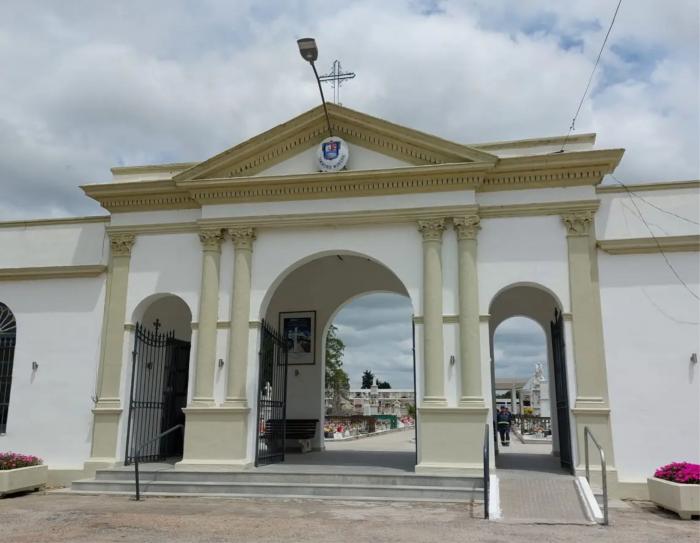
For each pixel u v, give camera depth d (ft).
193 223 49.90
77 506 37.06
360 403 200.85
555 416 56.44
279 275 48.08
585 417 42.11
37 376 50.75
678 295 43.39
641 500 40.16
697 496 33.40
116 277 50.44
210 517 33.14
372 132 47.80
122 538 28.22
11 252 53.36
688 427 41.57
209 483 41.04
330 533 29.04
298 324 64.13
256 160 49.52
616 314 43.73
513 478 41.11
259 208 48.78
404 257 46.29
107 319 50.16
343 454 57.82
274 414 51.31
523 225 45.50
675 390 42.19
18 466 43.19
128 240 50.78
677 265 43.78
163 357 54.54
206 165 49.03
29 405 50.39
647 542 27.61
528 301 57.77
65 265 52.11
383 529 29.89
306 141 49.19
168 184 49.75
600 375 42.75
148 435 51.42
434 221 45.78
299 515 33.63
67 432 49.21
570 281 44.11
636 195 45.21
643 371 42.70
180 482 41.57
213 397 46.52
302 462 49.39
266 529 29.99
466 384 43.11
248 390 46.55
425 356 44.24
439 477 39.81
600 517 32.53
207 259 48.49
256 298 47.80
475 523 31.32
